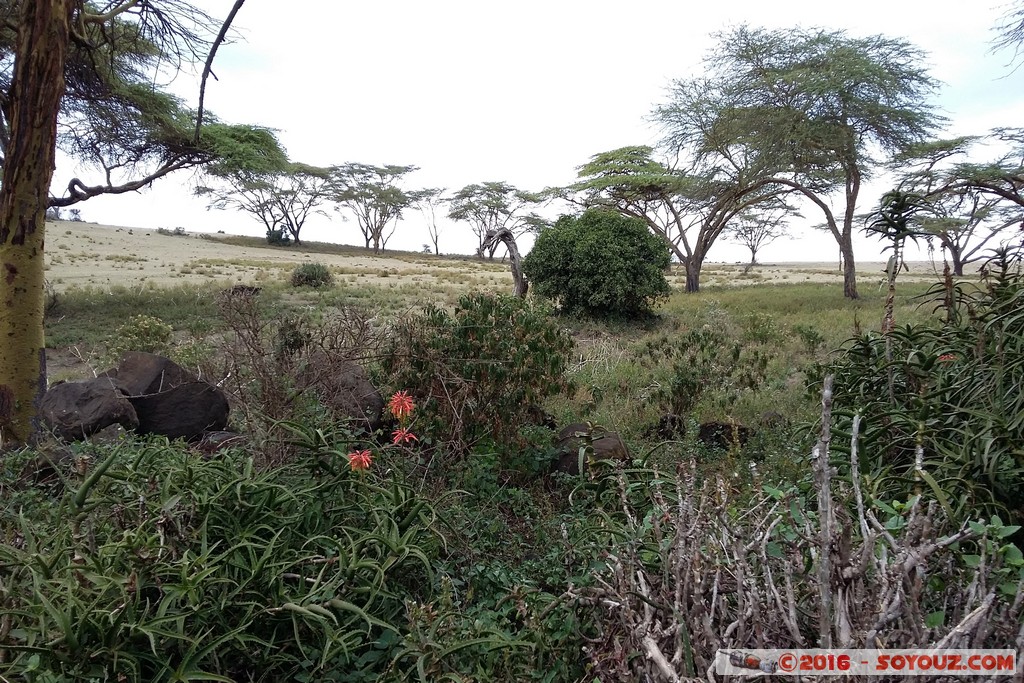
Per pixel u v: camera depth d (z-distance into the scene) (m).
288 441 3.49
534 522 4.02
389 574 2.75
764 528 2.09
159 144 19.83
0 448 5.44
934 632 1.64
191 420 5.35
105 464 2.66
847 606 1.60
